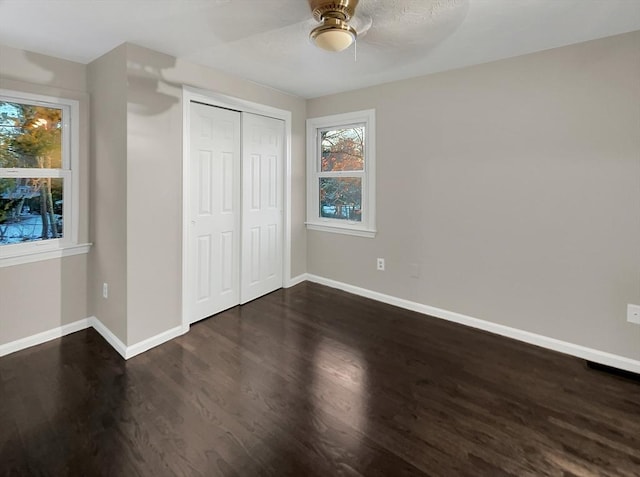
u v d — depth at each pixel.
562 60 2.48
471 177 2.97
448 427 1.83
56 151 2.75
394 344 2.76
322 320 3.21
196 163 2.99
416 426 1.84
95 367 2.39
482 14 2.01
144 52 2.48
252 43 2.42
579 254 2.53
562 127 2.52
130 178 2.46
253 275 3.68
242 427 1.82
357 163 3.82
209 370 2.37
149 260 2.62
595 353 2.50
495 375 2.33
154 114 2.56
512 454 1.65
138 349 2.59
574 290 2.56
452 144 3.04
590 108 2.40
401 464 1.59
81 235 2.88
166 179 2.69
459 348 2.70
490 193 2.88
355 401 2.04
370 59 2.73
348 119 3.71
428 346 2.73
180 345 2.72
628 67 2.26
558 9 1.96
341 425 1.84
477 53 2.61
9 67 2.43
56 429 1.79
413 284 3.43
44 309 2.74
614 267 2.40
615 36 2.28
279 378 2.28
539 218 2.67
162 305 2.73
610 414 1.94
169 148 2.69
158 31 2.23
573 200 2.52
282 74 3.12
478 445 1.71
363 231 3.72
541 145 2.61
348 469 1.56
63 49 2.50
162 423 1.84
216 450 1.67
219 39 2.34
